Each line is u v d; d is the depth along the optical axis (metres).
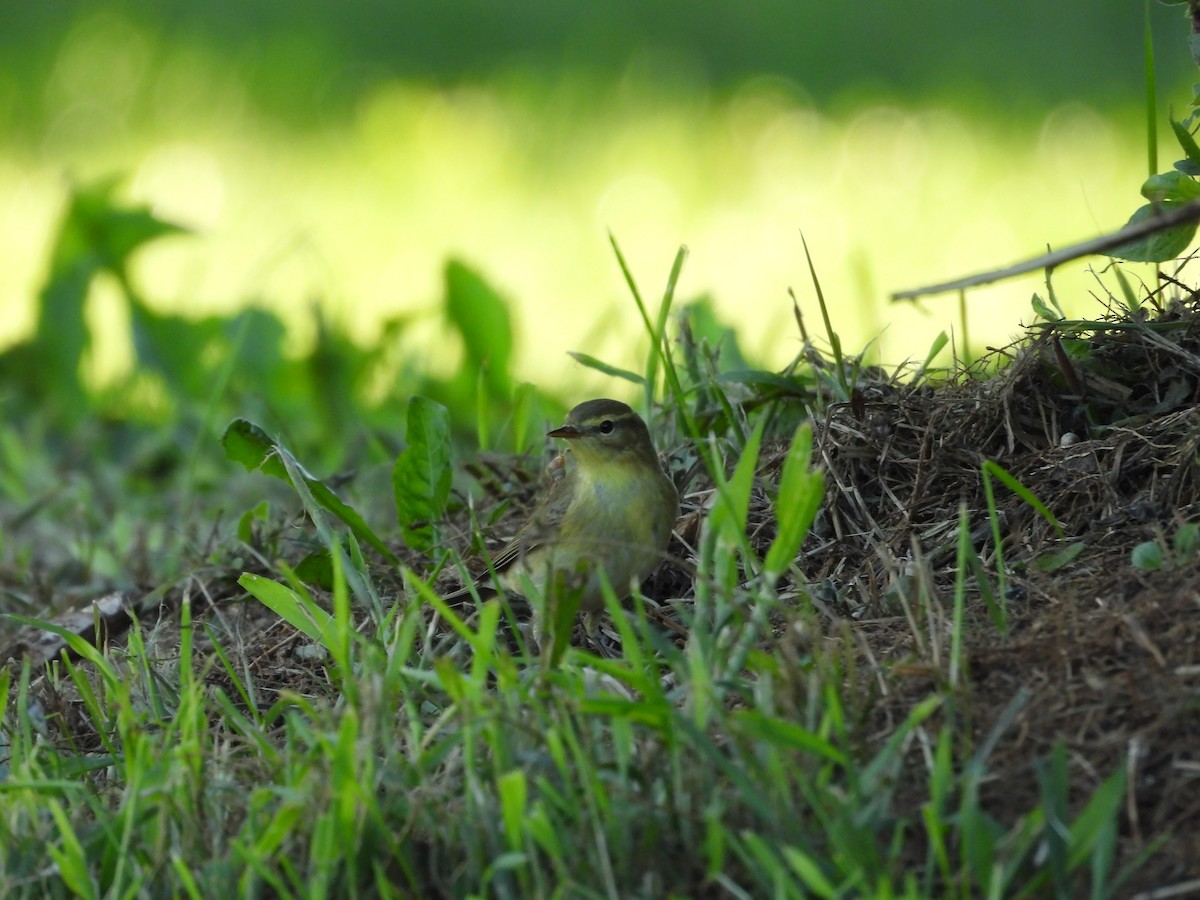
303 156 26.28
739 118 27.02
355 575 8.91
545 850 6.09
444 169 25.67
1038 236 20.61
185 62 29.44
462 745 6.87
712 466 8.11
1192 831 5.99
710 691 6.50
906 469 9.45
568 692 6.79
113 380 16.58
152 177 25.31
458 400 14.80
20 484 14.38
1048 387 9.41
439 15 31.19
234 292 20.91
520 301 19.67
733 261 20.88
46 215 24.00
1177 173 8.63
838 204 22.89
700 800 6.25
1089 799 6.21
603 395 14.66
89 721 8.63
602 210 23.56
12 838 6.67
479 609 8.41
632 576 9.57
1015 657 7.08
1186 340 9.20
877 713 6.89
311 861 6.19
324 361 15.30
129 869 6.46
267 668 9.08
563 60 29.70
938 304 18.03
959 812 6.09
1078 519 8.58
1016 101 26.64
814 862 5.81
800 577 8.12
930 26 30.25
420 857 6.36
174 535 12.38
